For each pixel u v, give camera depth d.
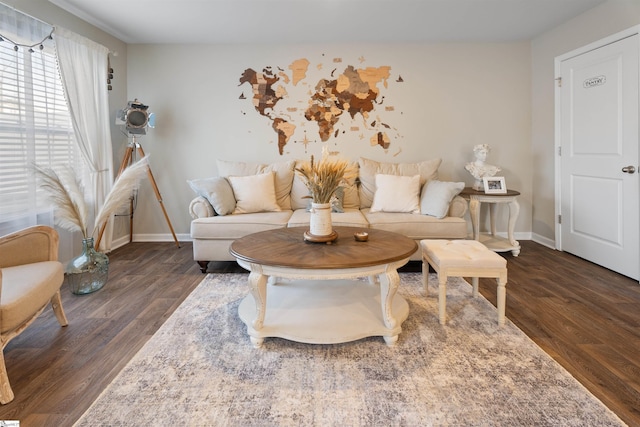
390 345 1.86
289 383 1.56
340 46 4.04
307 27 3.57
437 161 3.74
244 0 3.00
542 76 3.88
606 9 3.03
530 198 4.18
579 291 2.62
